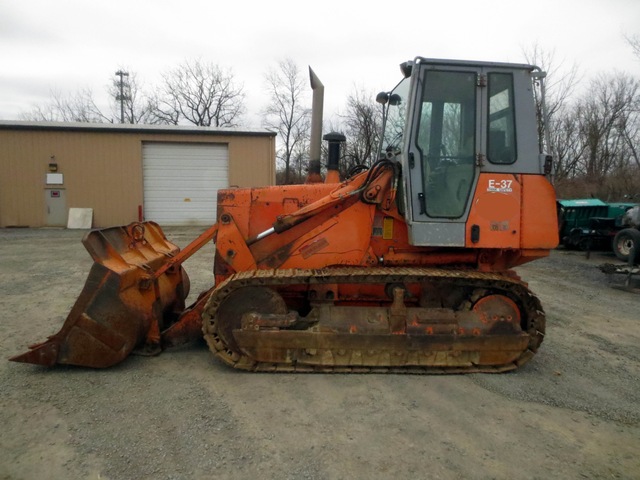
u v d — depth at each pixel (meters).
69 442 2.99
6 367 4.17
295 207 4.62
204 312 4.14
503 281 4.10
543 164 4.18
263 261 4.51
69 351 4.02
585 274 9.84
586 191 21.86
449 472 2.74
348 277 4.12
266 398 3.64
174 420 3.28
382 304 4.55
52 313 6.00
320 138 5.11
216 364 4.29
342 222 4.43
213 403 3.54
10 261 9.98
